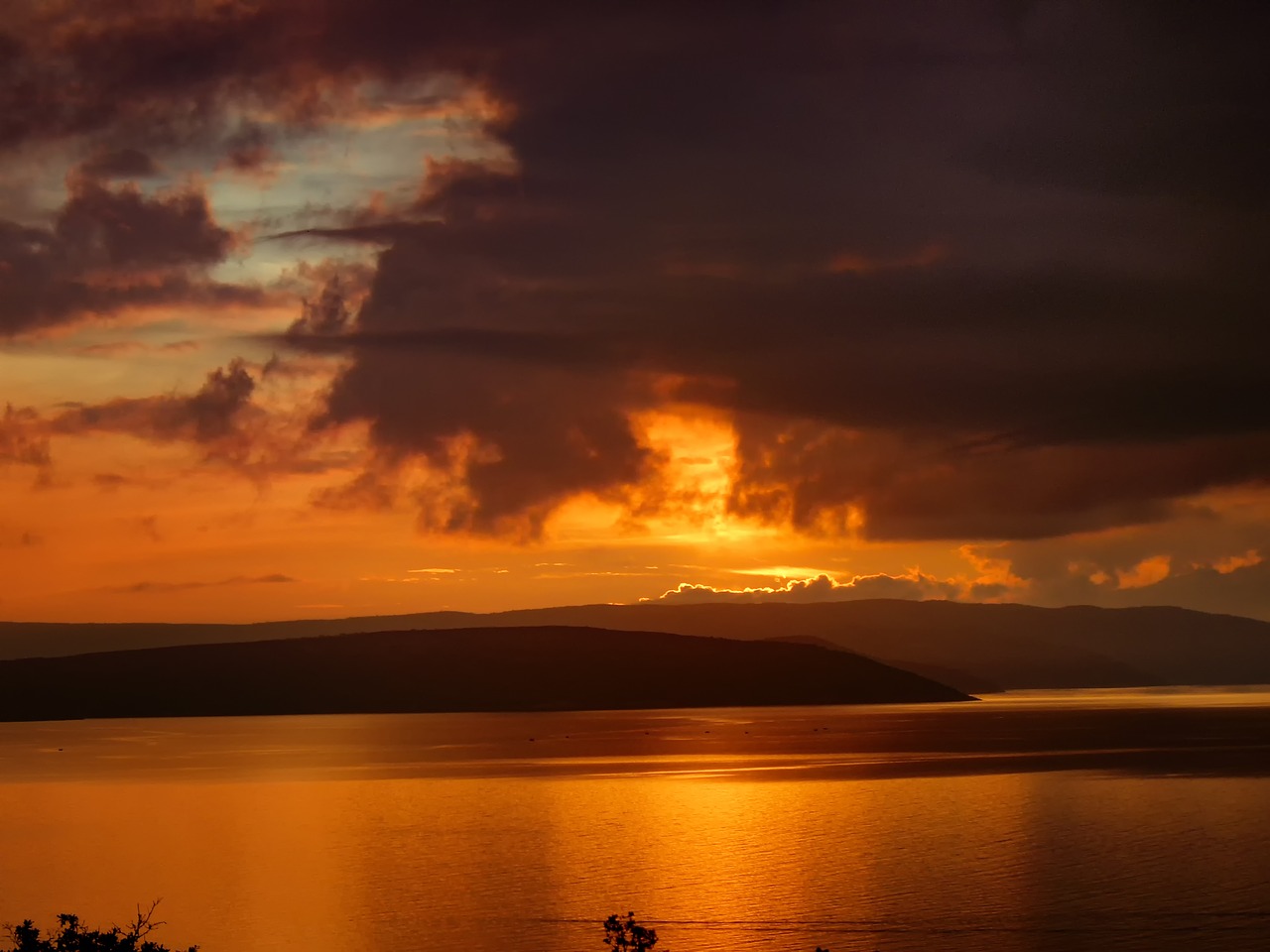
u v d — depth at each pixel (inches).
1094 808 3026.6
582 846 2576.3
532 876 2258.9
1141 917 1865.2
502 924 1892.2
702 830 2765.7
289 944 1804.9
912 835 2640.3
